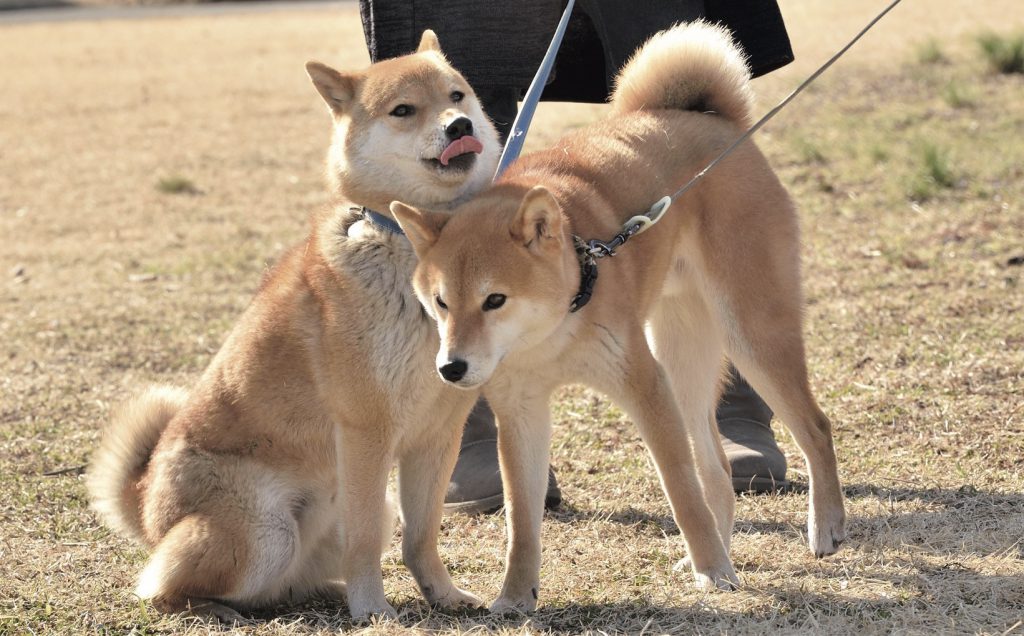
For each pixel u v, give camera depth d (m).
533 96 3.98
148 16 27.66
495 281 3.12
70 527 4.12
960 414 4.63
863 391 4.95
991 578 3.24
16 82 17.27
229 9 28.44
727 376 4.32
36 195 10.51
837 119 10.50
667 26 4.45
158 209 9.73
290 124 12.98
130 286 7.60
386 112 3.54
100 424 5.18
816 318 5.91
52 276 7.97
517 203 3.33
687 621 3.14
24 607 3.44
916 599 3.15
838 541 3.66
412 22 4.36
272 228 8.88
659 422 3.38
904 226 7.45
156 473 3.59
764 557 3.68
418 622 3.31
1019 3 16.75
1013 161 8.66
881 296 6.16
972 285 6.20
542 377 3.40
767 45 4.59
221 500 3.48
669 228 3.70
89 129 13.41
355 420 3.43
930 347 5.36
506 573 3.45
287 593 3.73
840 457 4.38
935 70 12.30
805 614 3.12
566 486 4.42
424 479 3.61
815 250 7.12
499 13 4.32
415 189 3.56
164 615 3.40
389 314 3.37
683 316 3.94
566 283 3.22
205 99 14.89
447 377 3.09
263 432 3.55
